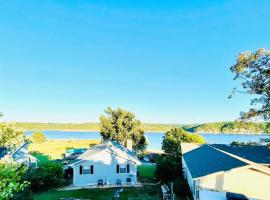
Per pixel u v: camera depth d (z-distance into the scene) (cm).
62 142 9406
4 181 607
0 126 4656
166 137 5334
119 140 6550
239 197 1852
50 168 3111
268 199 1873
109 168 3362
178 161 3784
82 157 3441
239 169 1944
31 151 6594
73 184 3228
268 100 2638
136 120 6769
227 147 3675
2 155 3388
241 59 2630
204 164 2452
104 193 2797
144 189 2991
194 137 5247
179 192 2642
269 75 2548
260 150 3381
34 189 2842
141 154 6331
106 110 6725
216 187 1955
